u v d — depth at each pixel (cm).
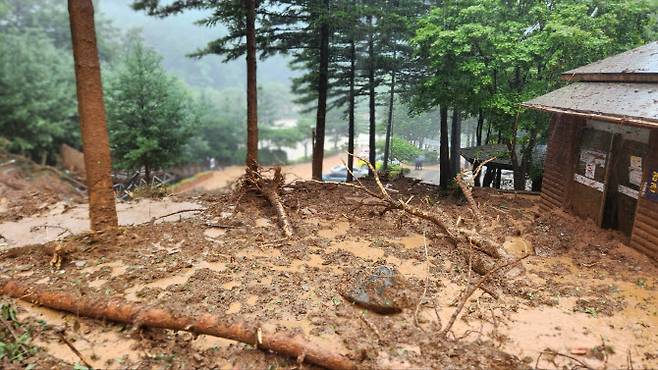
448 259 750
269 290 611
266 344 468
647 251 724
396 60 1597
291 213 1041
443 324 531
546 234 869
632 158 793
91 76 761
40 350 486
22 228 956
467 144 2109
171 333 515
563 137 970
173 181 3031
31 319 550
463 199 1219
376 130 2288
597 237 827
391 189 1391
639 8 1204
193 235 861
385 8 1592
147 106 1941
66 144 2831
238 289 616
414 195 1302
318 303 576
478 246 754
